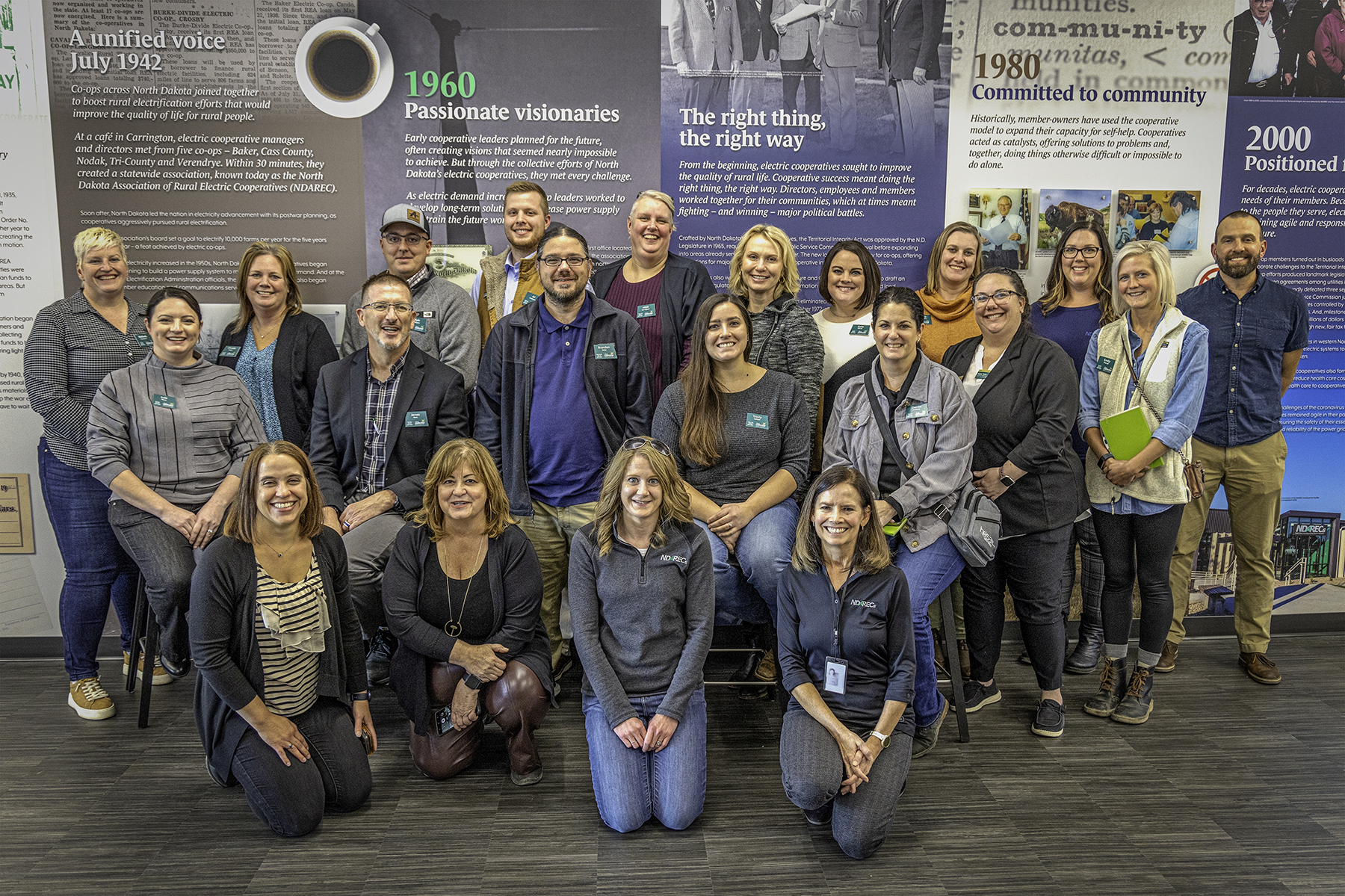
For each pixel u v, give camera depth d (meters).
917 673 2.88
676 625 2.66
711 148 3.84
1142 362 3.26
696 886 2.29
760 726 3.26
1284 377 3.70
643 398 3.29
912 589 2.88
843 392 3.13
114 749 3.06
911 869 2.37
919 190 3.91
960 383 3.01
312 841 2.50
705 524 3.05
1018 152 3.91
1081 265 3.63
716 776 2.89
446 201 3.81
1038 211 3.96
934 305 3.71
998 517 2.93
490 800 2.73
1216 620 4.16
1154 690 3.56
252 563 2.45
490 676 2.73
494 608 2.78
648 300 3.52
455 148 3.78
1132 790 2.79
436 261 3.84
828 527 2.48
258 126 3.72
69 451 3.34
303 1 3.65
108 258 3.36
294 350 3.48
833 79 3.82
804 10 3.76
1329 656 3.92
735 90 3.80
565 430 3.24
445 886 2.28
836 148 3.87
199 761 2.98
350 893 2.25
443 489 2.68
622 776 2.53
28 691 3.56
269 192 3.77
